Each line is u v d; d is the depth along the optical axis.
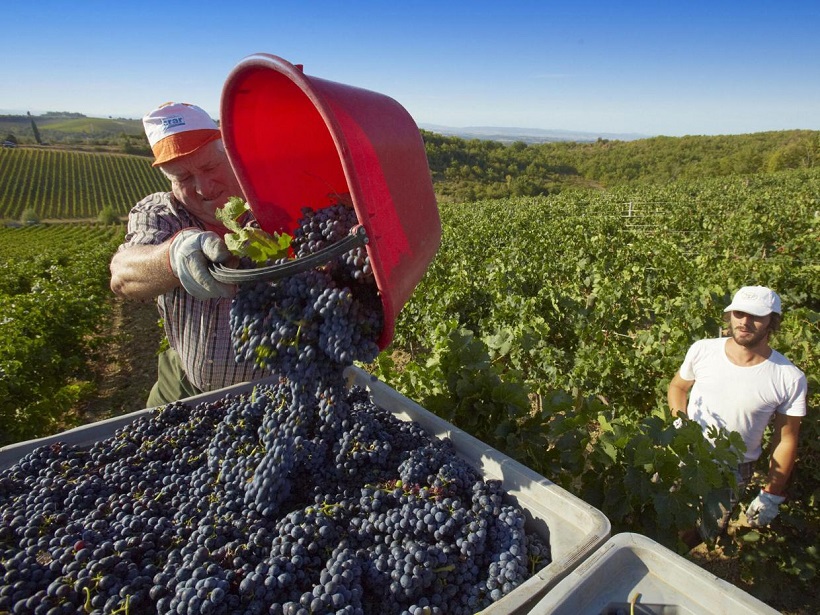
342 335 1.99
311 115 2.30
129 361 13.07
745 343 3.59
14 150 144.88
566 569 1.77
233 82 2.01
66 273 23.45
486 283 12.17
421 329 10.45
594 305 9.92
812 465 4.31
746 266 11.75
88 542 1.97
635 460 2.93
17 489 2.40
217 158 3.29
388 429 2.71
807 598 4.33
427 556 1.92
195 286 2.14
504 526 2.11
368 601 1.96
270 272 1.80
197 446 2.70
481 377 3.63
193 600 1.70
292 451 2.28
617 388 6.76
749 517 3.87
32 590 1.79
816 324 6.63
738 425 3.73
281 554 1.92
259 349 2.13
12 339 10.73
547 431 3.50
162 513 2.25
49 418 8.84
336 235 2.11
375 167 1.88
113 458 2.62
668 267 12.90
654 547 1.65
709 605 1.52
